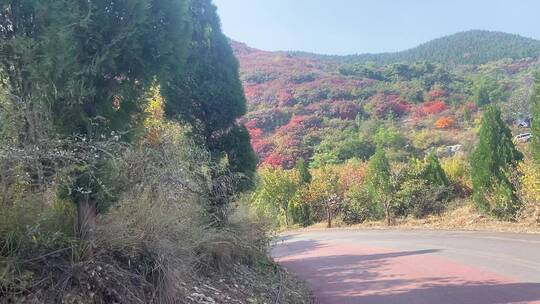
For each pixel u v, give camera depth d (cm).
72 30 421
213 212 802
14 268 357
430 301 704
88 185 433
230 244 748
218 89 1011
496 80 9044
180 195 577
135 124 502
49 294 367
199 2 1020
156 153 538
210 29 1025
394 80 10238
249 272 802
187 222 569
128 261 438
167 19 495
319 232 2759
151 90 564
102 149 421
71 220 439
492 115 2019
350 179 3428
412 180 2662
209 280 636
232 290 636
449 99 8450
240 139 1046
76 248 398
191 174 656
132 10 455
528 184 1708
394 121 7606
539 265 938
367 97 8775
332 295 814
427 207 2631
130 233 454
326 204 3266
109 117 460
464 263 1045
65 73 425
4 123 409
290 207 3550
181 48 506
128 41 455
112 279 408
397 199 2694
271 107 8312
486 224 1928
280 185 3466
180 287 477
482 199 2047
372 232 2336
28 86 442
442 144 5906
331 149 6100
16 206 386
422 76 10019
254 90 9306
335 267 1186
